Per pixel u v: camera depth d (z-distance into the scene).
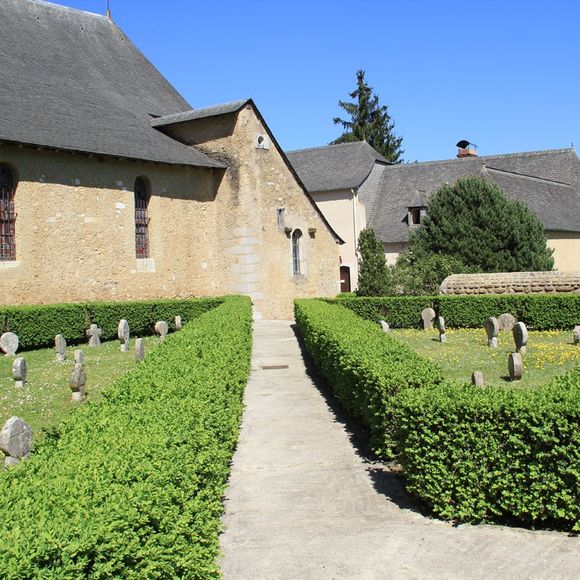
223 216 30.09
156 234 27.70
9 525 3.73
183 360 9.44
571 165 49.97
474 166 46.44
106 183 25.50
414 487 7.42
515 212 33.41
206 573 4.91
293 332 24.84
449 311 24.41
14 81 25.44
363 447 9.92
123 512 3.99
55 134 23.61
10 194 22.66
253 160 29.86
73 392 13.03
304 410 12.41
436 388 7.86
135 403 6.70
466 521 7.05
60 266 23.94
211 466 6.20
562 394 7.45
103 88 30.47
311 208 33.53
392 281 30.59
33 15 30.53
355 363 10.05
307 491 8.14
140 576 3.97
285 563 6.17
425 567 6.00
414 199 41.88
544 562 6.04
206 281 29.95
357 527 6.98
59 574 3.51
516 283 26.73
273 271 30.83
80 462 4.73
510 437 6.92
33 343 20.56
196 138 30.59
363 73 72.50
